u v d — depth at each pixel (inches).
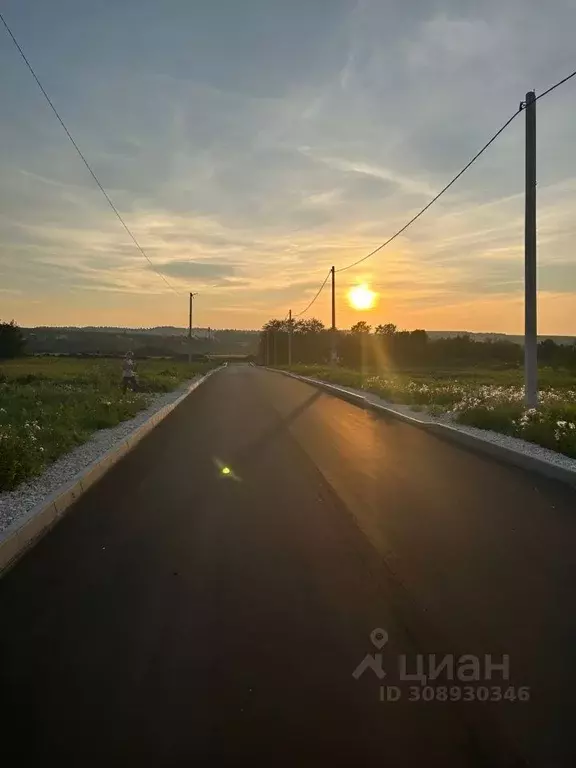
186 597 223.6
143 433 670.5
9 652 184.2
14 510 325.4
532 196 682.2
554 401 756.6
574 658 179.3
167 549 278.4
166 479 432.5
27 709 155.5
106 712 153.7
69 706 156.4
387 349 3853.3
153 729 146.7
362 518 328.8
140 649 185.2
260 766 133.6
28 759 136.9
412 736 143.7
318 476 441.7
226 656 180.4
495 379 1784.0
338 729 146.3
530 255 684.1
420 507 352.5
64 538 296.5
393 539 291.4
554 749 139.4
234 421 799.1
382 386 1206.9
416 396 1006.4
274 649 184.4
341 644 187.2
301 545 283.0
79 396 959.6
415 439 634.2
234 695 160.4
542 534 299.0
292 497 377.7
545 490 396.2
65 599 222.8
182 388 1471.5
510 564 257.1
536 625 200.1
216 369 3260.3
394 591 228.4
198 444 595.8
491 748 139.6
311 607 214.4
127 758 136.8
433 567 253.6
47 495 358.6
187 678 168.7
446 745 140.6
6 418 652.1
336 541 288.5
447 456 528.4
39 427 570.6
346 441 617.3
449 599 221.0
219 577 243.1
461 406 786.8
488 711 153.6
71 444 551.5
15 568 255.9
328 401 1136.8
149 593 227.6
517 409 681.0
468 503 361.7
